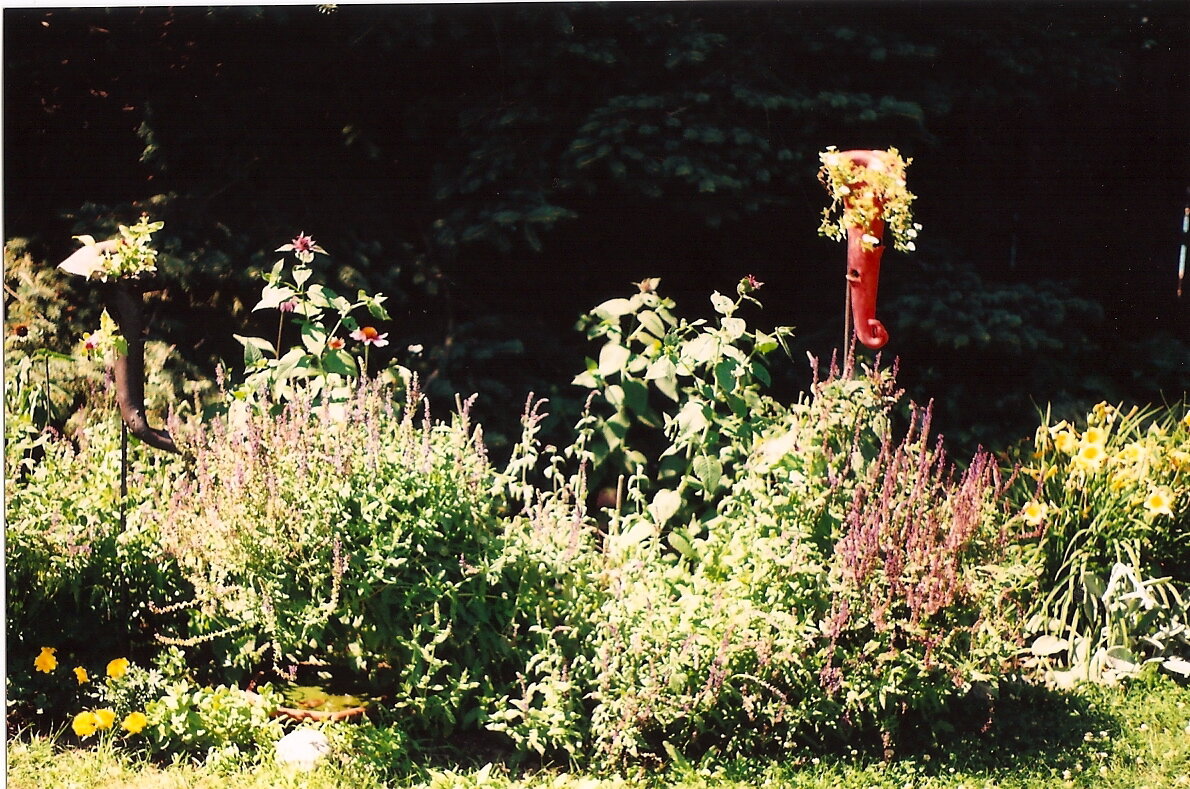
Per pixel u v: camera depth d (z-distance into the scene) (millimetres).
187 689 3727
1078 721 3854
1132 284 7438
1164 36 7355
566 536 3818
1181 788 3443
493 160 6176
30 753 3615
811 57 6582
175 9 6164
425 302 6496
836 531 3611
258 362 4523
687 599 3672
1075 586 4480
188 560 3727
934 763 3559
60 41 6465
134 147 6672
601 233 6555
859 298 3994
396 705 3646
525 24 6074
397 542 3578
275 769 3500
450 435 3879
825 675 3441
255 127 6395
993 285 6578
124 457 4020
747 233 6715
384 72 6367
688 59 6113
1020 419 6383
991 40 6754
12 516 3920
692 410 4199
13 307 6316
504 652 3684
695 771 3492
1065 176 7449
